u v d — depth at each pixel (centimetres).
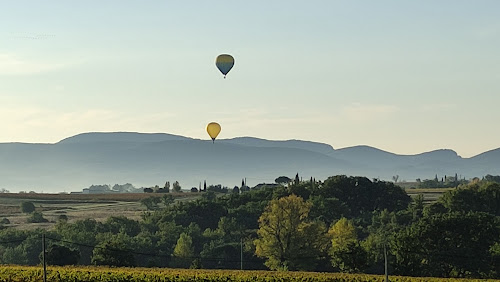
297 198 11456
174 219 16425
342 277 9375
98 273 9681
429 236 10250
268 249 11338
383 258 11150
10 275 9512
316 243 11362
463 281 8994
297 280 9344
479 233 10269
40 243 13200
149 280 9456
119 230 15612
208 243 13938
